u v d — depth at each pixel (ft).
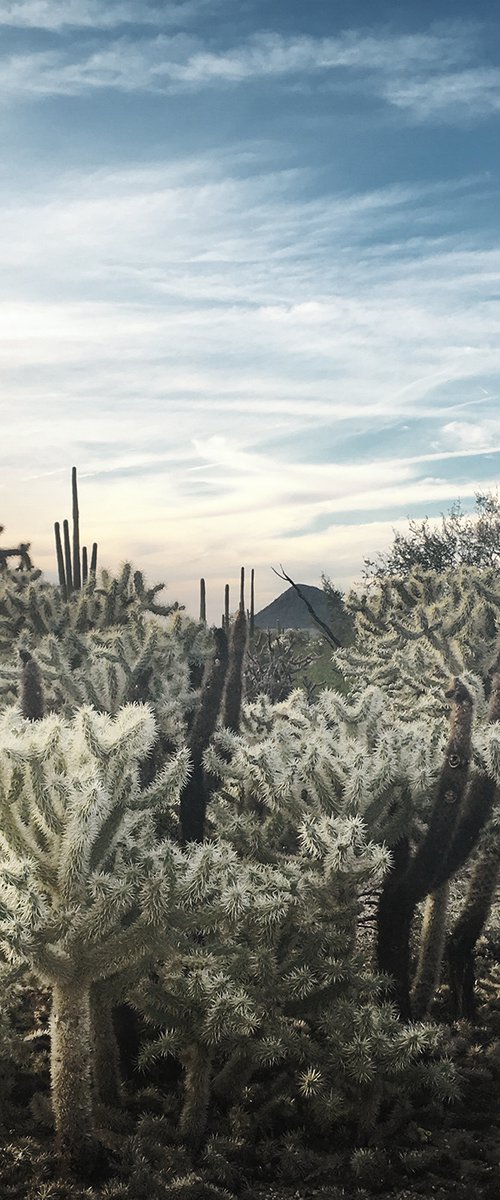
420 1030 15.87
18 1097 16.98
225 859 15.40
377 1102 16.03
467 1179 14.82
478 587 35.12
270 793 18.72
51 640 28.68
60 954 14.28
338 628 62.49
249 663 52.44
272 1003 16.12
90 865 14.76
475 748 18.26
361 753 18.65
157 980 17.34
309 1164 15.01
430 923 19.86
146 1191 13.99
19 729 16.48
